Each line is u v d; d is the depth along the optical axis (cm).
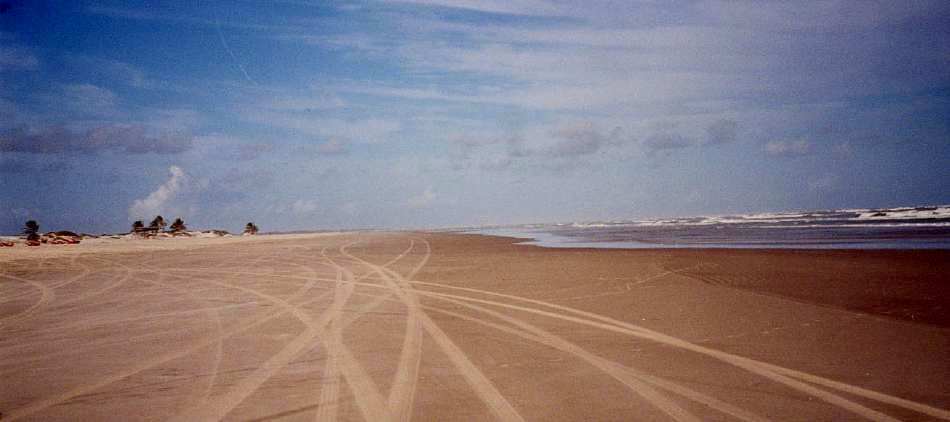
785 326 618
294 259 2142
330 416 373
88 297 1093
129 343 634
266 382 459
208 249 3391
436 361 518
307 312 832
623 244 2591
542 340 596
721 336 586
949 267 1095
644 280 1075
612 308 788
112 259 2436
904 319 630
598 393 409
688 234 3478
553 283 1103
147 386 456
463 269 1507
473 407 384
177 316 824
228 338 647
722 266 1269
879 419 346
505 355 535
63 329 739
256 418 372
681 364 482
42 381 479
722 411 366
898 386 408
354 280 1290
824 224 4112
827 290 860
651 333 612
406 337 632
